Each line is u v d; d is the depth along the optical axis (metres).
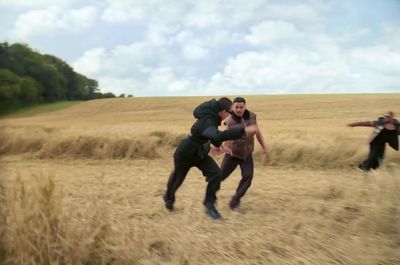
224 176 7.35
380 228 5.77
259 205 7.41
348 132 18.05
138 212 6.86
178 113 47.84
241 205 7.44
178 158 6.86
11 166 12.77
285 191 8.49
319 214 6.49
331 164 12.29
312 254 4.99
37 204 4.62
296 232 5.74
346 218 6.29
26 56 46.03
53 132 17.36
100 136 15.49
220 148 7.19
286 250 5.13
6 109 22.12
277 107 44.69
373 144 10.49
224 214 6.85
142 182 9.77
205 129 6.54
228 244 5.33
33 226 4.52
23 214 4.55
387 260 4.87
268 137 14.95
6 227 4.64
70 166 13.02
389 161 11.93
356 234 5.64
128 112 50.56
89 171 11.73
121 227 5.42
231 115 7.30
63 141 15.20
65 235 4.52
